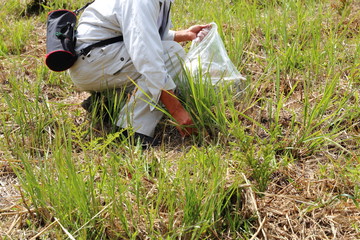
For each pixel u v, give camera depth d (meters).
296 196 2.46
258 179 2.50
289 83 3.44
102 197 2.41
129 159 2.68
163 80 2.84
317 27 3.97
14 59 3.94
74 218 2.31
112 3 2.94
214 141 2.87
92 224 2.21
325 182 2.54
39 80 3.44
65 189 2.28
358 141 2.84
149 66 2.80
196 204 2.24
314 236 2.26
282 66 3.59
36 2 5.20
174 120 2.93
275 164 2.60
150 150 2.90
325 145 2.83
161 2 2.96
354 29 4.18
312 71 3.56
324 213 2.36
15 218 2.38
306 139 2.80
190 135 2.96
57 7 5.06
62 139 2.93
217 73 3.15
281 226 2.34
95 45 2.97
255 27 4.20
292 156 2.80
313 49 3.62
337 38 3.96
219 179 2.34
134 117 2.98
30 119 3.09
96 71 3.01
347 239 2.23
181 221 2.26
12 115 3.17
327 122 3.05
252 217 2.34
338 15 4.41
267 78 3.51
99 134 3.05
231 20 4.36
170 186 2.41
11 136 2.99
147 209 2.24
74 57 2.97
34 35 4.57
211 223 2.20
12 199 2.53
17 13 5.16
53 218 2.34
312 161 2.76
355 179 2.53
